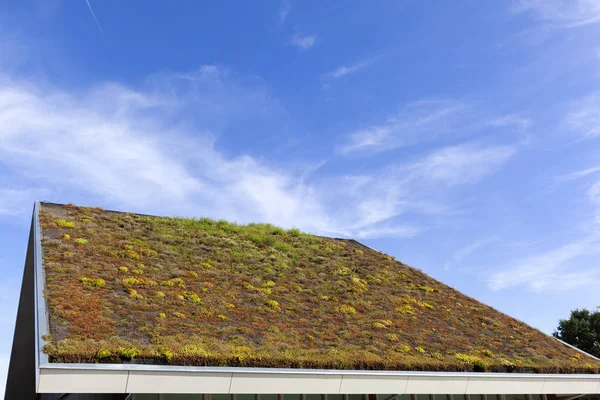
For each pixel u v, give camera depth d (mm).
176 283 16219
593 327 33875
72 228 18969
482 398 17250
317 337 14875
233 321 14531
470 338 18141
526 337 20094
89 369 9922
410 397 15953
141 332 12141
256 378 11609
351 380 12883
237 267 19531
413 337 16734
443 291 23438
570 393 16922
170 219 24062
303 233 27484
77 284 14094
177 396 12523
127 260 17172
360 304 18891
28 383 18188
